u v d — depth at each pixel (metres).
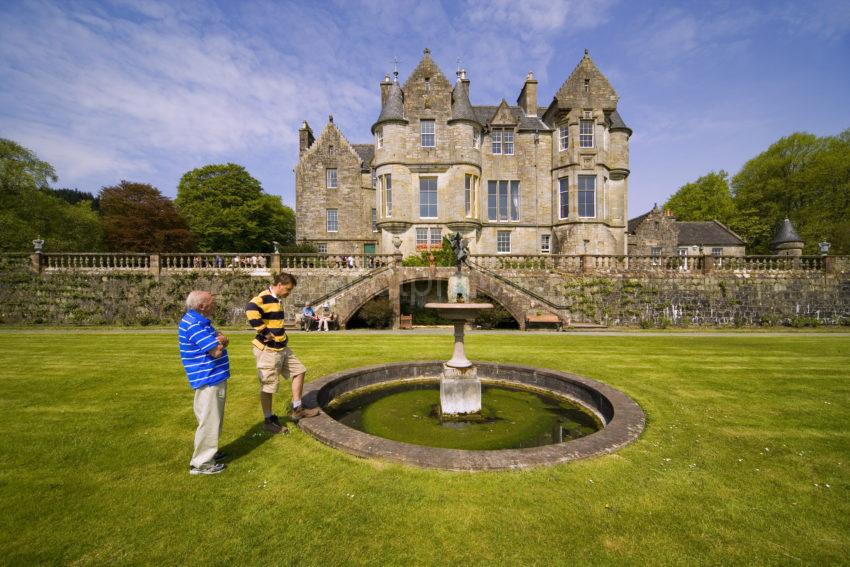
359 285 17.97
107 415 5.11
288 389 6.39
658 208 31.67
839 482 3.53
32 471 3.57
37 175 27.12
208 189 36.69
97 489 3.28
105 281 18.81
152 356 9.13
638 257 20.64
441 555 2.56
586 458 3.92
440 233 25.38
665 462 3.88
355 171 29.58
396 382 7.79
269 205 41.28
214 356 3.54
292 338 13.23
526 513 3.01
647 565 2.48
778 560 2.53
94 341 11.61
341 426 4.56
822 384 7.05
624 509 3.09
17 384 6.63
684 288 19.86
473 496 3.23
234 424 4.84
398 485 3.38
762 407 5.69
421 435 5.05
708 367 8.51
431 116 25.33
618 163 26.20
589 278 20.00
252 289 19.33
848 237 32.84
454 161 25.03
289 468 3.69
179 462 3.80
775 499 3.25
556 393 7.07
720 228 35.19
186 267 19.62
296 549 2.59
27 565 2.38
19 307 18.61
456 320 6.19
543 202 26.67
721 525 2.90
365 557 2.53
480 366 8.13
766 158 42.09
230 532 2.75
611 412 5.44
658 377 7.54
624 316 19.86
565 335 14.89
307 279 19.72
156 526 2.80
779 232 27.20
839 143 37.97
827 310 19.80
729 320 19.73
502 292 17.92
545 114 28.11
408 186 25.19
